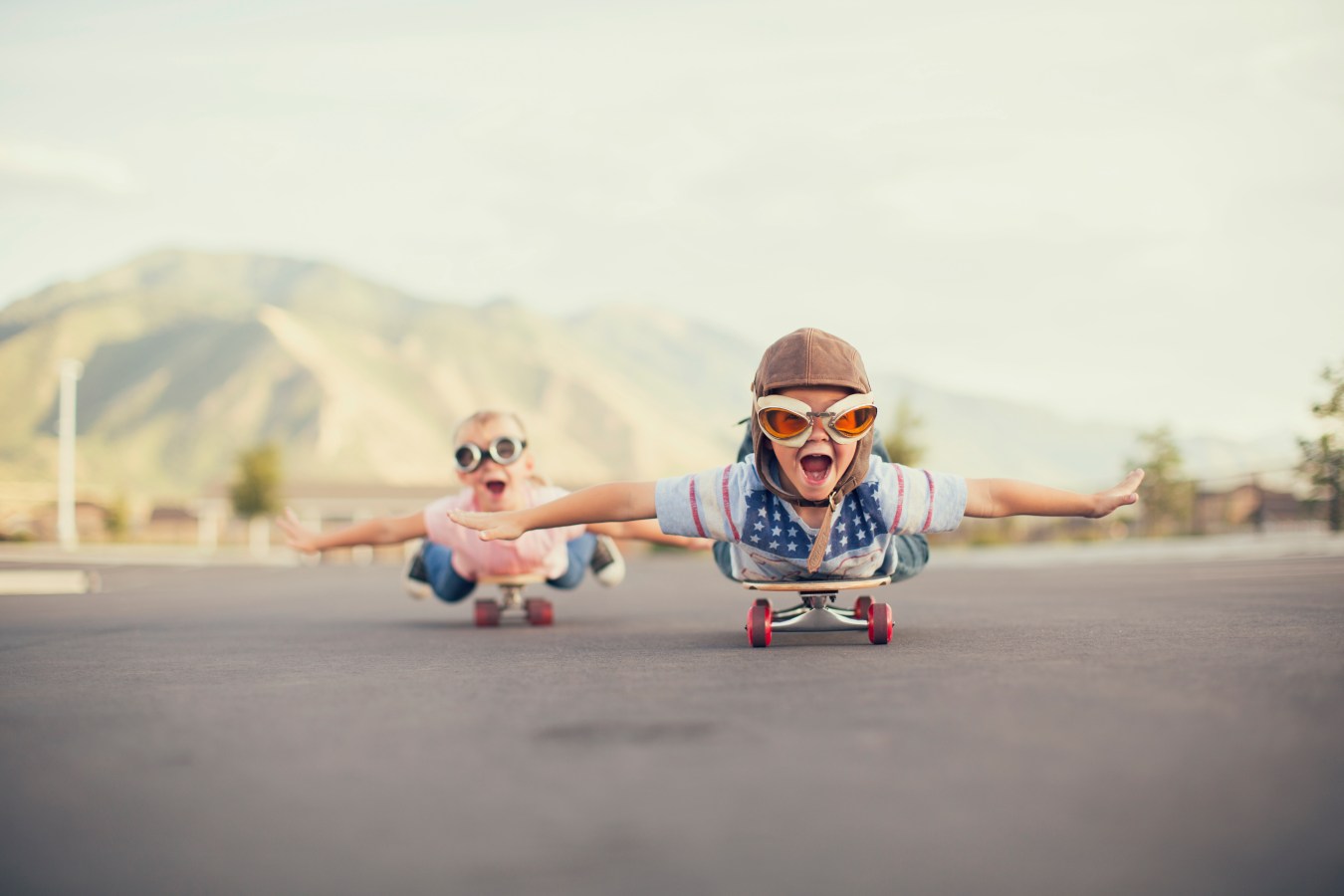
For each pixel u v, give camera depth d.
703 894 1.72
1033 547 29.25
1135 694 3.27
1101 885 1.75
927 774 2.36
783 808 2.14
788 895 1.71
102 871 1.92
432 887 1.78
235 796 2.36
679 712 3.18
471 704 3.46
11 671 4.83
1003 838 1.95
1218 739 2.64
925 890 1.73
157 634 7.30
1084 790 2.22
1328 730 2.72
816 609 5.55
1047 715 2.96
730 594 13.15
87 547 55.59
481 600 7.91
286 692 3.89
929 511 5.05
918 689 3.48
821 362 4.87
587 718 3.12
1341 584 9.62
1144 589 9.95
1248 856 1.86
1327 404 17.78
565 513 5.11
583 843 1.96
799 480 4.90
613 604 10.77
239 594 14.98
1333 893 1.72
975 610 7.72
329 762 2.65
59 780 2.55
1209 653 4.32
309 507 83.75
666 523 5.11
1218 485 27.88
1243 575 11.71
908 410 34.22
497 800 2.25
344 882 1.82
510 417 7.51
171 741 2.97
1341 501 18.70
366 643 6.18
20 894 1.82
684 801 2.20
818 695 3.42
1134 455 29.64
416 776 2.48
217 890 1.81
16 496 92.50
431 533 7.48
